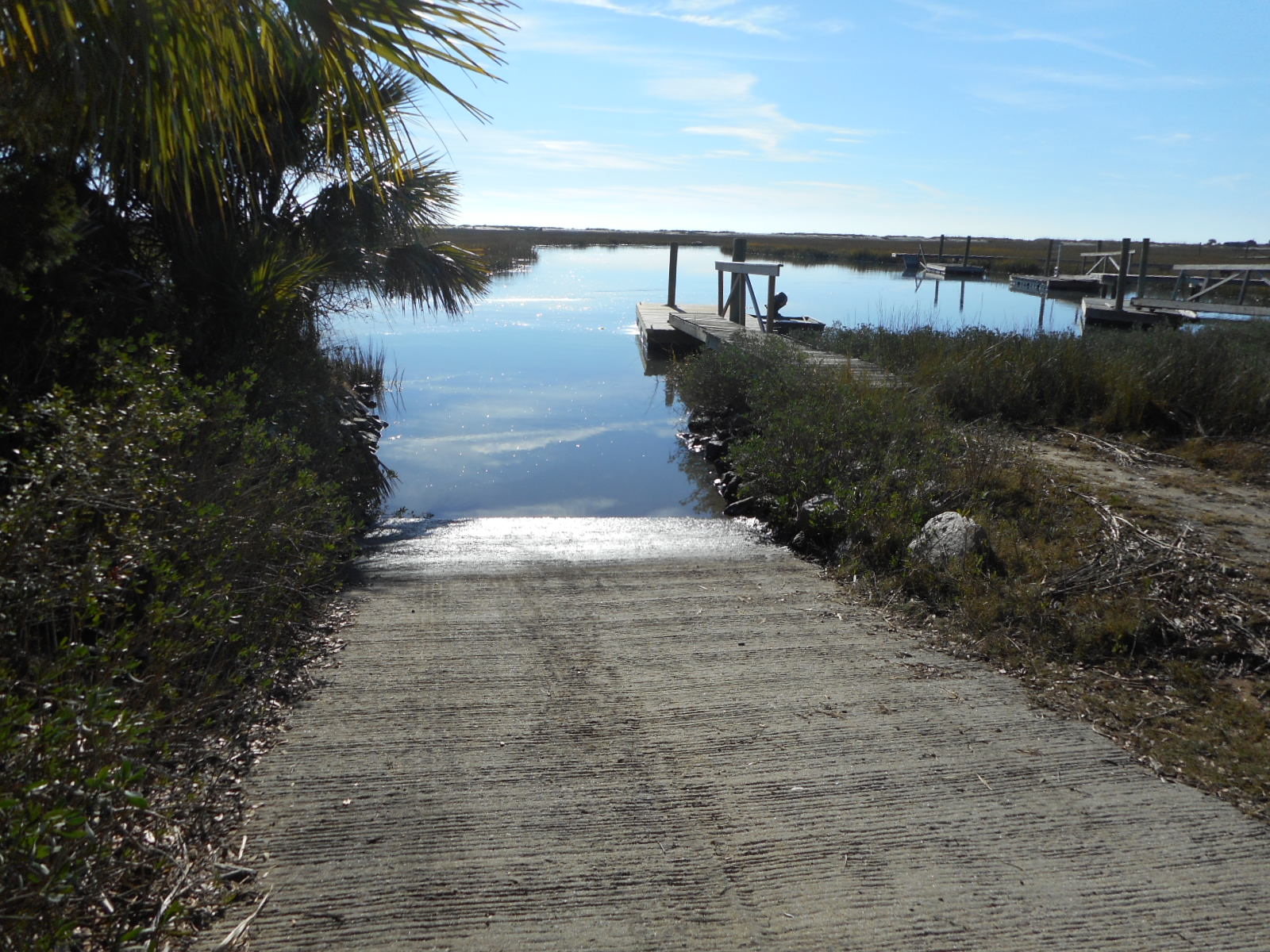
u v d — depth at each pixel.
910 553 5.11
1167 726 3.37
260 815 2.71
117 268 6.44
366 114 2.67
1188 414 8.34
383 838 2.60
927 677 3.83
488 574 5.40
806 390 8.37
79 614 2.78
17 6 2.33
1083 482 6.36
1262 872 2.50
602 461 9.66
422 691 3.63
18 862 1.69
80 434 3.15
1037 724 3.39
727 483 8.31
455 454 9.85
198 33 2.43
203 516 3.54
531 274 40.72
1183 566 4.64
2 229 3.92
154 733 2.79
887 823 2.72
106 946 2.10
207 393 4.49
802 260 56.12
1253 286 20.30
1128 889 2.42
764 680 3.78
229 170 6.24
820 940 2.22
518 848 2.57
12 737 1.99
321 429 7.02
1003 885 2.43
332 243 7.86
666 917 2.29
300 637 4.20
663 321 17.83
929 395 8.54
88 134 3.05
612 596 4.96
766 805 2.81
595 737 3.25
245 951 2.14
